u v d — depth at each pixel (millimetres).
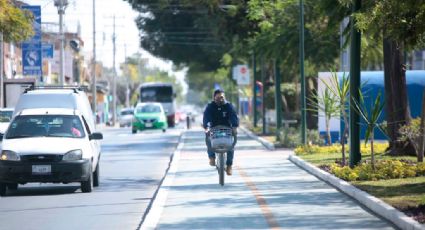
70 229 32406
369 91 76375
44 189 49562
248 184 48156
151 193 46562
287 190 44250
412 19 34812
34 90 52781
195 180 51531
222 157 45406
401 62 60344
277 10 89688
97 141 51000
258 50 92625
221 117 45031
